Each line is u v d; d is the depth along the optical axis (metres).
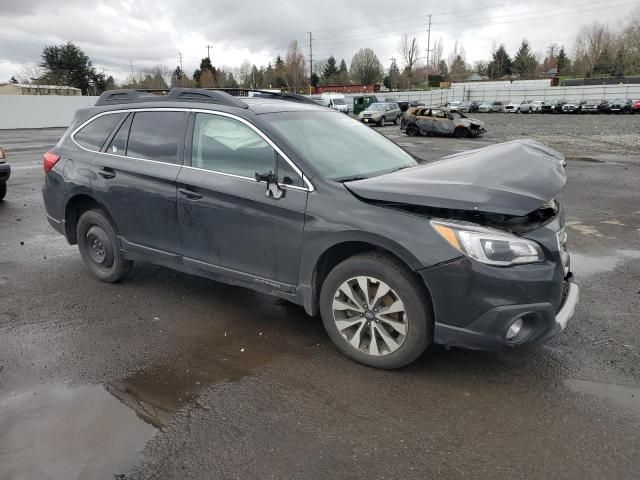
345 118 4.70
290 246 3.58
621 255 5.89
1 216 7.93
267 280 3.79
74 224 5.19
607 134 26.64
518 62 121.44
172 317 4.28
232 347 3.77
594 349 3.66
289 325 4.12
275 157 3.66
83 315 4.32
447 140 24.03
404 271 3.19
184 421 2.91
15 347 3.76
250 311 4.40
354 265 3.34
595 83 79.75
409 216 3.13
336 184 3.43
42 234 6.90
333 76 106.44
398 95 67.31
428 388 3.21
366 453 2.65
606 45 95.19
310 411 3.00
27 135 26.09
